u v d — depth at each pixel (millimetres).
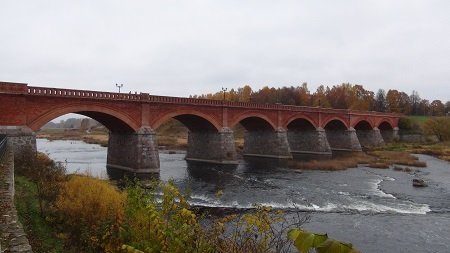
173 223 8414
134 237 9391
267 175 53000
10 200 13133
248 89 173875
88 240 12641
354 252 3156
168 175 51812
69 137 165375
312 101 172375
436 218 30438
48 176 26781
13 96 40156
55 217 16609
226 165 64000
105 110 49094
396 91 181125
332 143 103188
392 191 41750
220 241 8797
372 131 111750
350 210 32719
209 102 63531
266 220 9547
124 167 55031
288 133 94438
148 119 54000
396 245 23672
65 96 44594
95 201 17812
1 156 23062
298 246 3459
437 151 88688
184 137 130875
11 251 8711
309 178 50438
